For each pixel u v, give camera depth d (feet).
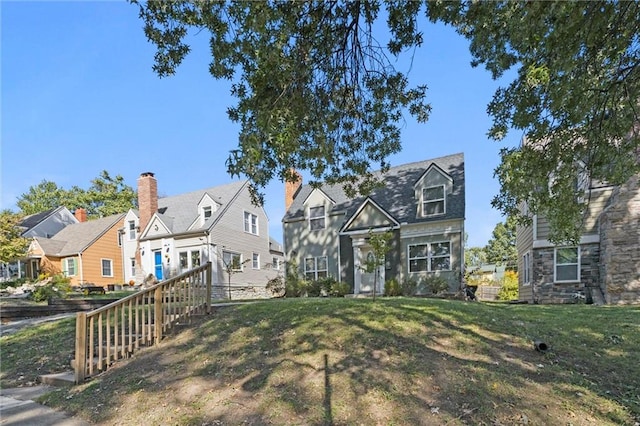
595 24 10.71
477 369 14.57
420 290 51.16
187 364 17.30
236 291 74.84
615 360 15.83
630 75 13.15
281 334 19.30
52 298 47.60
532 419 11.49
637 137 15.07
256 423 12.04
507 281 72.79
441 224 51.08
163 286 22.63
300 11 13.52
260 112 12.96
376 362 15.34
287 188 67.82
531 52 12.62
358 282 56.03
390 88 19.13
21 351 23.13
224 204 76.43
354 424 11.62
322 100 17.52
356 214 57.11
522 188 15.51
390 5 15.64
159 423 12.65
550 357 16.03
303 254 62.54
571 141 14.97
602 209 41.73
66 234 93.86
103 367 18.47
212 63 14.76
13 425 13.21
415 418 11.73
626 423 11.35
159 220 75.00
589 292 41.45
